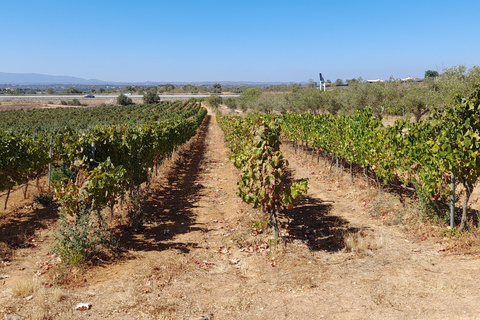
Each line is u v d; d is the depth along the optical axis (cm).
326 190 1215
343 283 551
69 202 698
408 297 495
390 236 754
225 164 1902
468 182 705
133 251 712
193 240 783
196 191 1273
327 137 1496
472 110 725
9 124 4872
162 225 894
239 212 985
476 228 707
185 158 2136
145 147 1180
